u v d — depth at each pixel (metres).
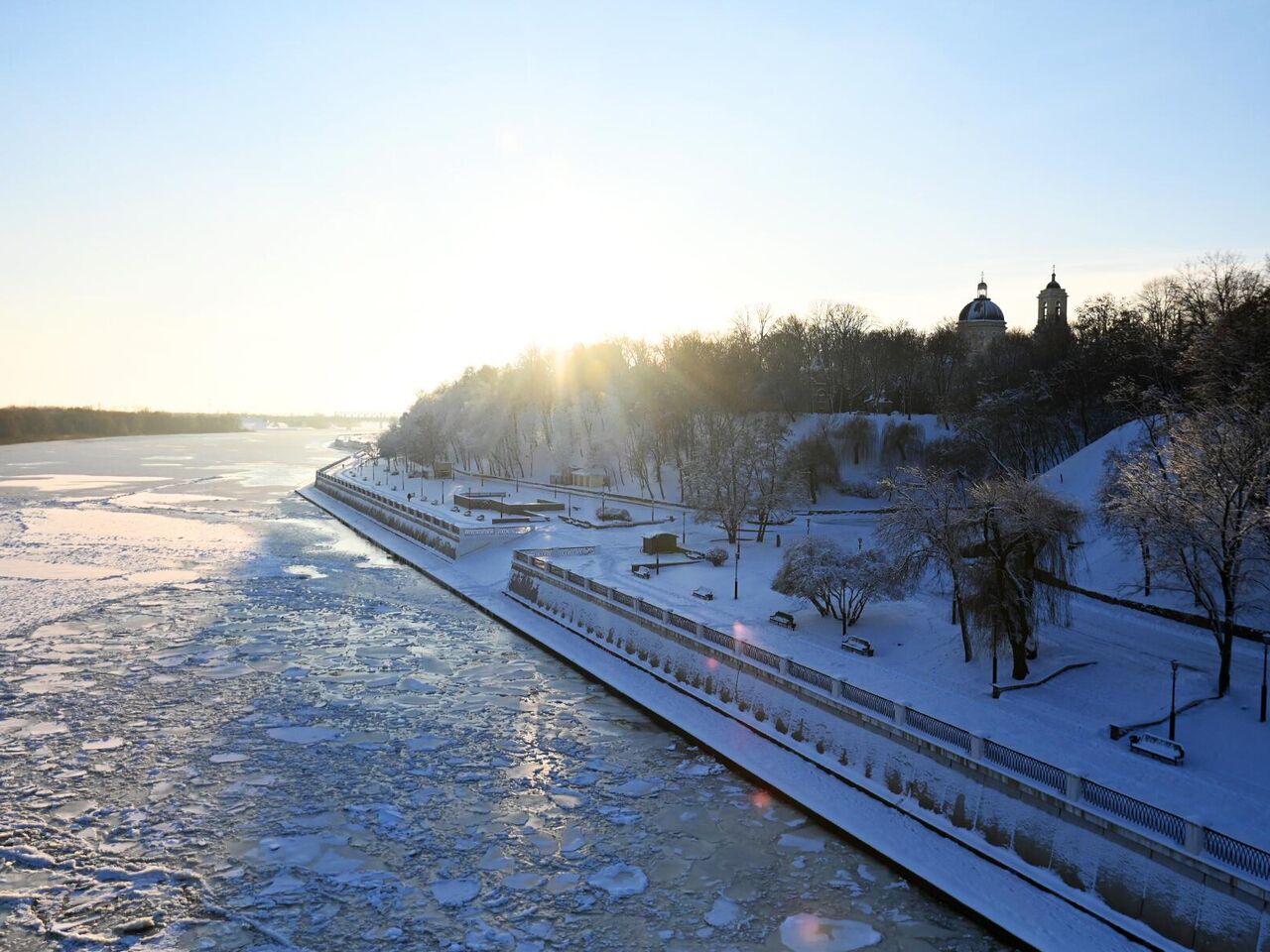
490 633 66.00
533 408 180.25
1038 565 47.25
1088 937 26.86
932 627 52.62
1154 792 30.91
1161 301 111.81
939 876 30.78
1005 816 31.44
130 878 30.97
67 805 36.28
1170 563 43.34
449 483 169.88
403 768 40.69
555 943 27.75
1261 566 47.75
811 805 36.16
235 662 56.47
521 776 39.91
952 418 122.69
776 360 151.75
